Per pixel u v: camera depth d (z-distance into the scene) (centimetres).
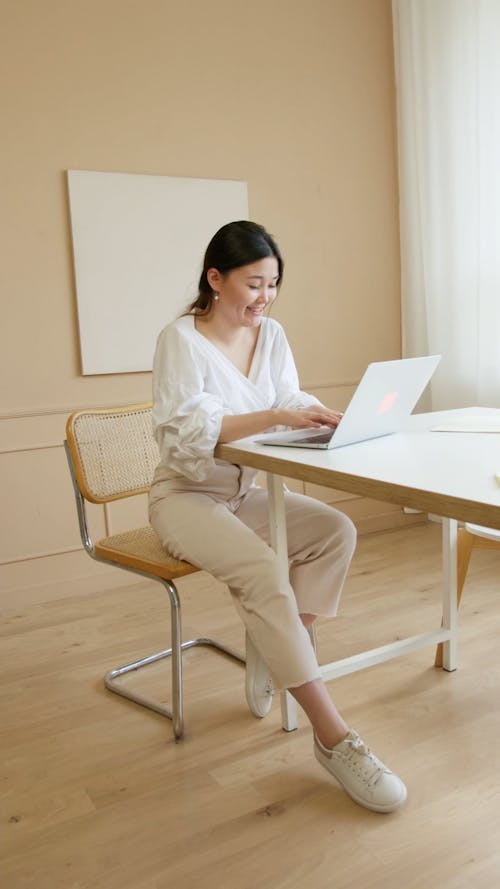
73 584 304
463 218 340
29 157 284
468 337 346
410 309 375
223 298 180
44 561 299
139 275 308
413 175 363
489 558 319
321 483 134
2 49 276
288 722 191
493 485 111
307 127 345
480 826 150
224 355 185
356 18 353
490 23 310
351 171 360
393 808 155
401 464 132
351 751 159
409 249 370
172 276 315
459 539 216
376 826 152
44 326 293
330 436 166
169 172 312
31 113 283
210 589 301
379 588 291
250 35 326
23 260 287
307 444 156
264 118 333
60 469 300
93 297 299
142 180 304
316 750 165
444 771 170
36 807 165
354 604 276
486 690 206
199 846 149
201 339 182
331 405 366
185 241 317
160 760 181
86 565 307
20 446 291
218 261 176
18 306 288
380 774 157
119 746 189
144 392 317
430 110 344
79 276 295
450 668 218
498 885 135
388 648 200
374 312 375
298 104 341
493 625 249
